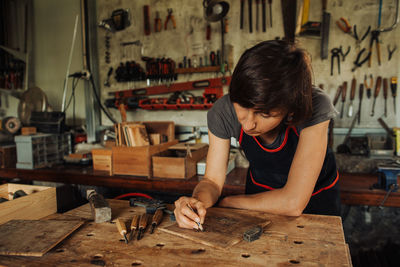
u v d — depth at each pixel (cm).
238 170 246
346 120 267
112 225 93
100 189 275
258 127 78
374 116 261
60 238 81
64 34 364
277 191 104
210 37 300
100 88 349
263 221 93
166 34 317
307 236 83
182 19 310
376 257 238
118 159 237
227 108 114
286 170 128
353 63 262
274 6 278
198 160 243
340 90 264
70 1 357
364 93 261
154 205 107
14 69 371
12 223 91
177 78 313
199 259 71
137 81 332
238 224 91
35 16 376
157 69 312
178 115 320
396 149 233
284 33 275
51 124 274
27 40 376
